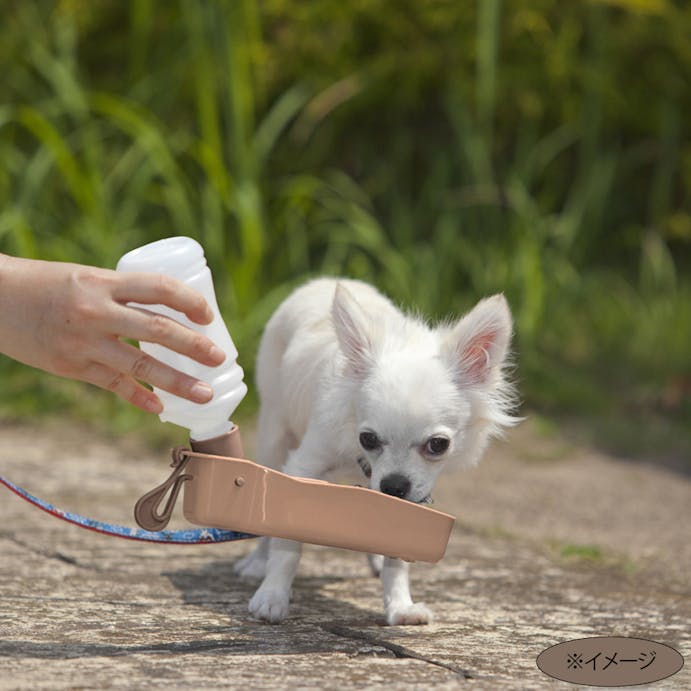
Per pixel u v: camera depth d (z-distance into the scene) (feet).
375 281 42.52
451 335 18.99
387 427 17.93
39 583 18.89
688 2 50.39
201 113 42.78
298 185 44.73
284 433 22.00
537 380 40.22
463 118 44.52
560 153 49.73
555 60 47.24
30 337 13.34
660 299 47.26
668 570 22.81
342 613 18.20
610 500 29.78
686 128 51.29
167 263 14.08
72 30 44.65
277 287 41.52
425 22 47.65
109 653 14.74
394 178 47.65
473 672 14.56
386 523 14.88
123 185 44.14
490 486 30.99
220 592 19.29
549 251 45.42
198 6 41.04
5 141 43.37
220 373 14.39
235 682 13.42
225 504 14.26
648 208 51.37
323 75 46.62
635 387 40.55
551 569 22.30
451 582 20.79
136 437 34.47
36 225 41.47
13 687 12.78
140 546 22.29
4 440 33.40
